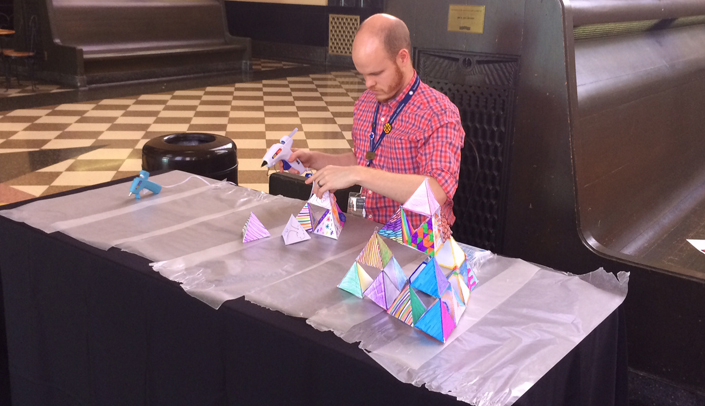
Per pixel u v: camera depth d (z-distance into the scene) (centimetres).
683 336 217
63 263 170
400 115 197
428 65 269
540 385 117
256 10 1195
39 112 677
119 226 180
